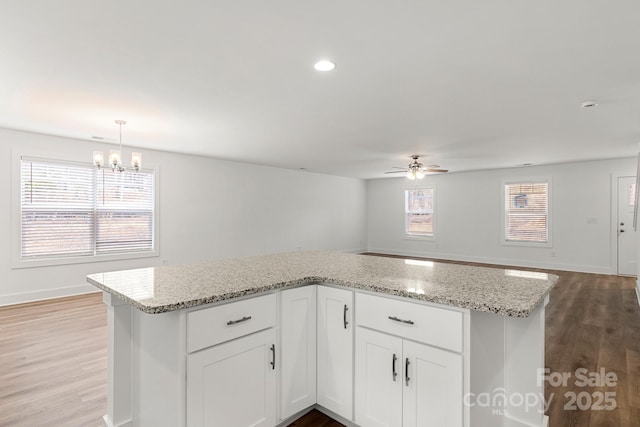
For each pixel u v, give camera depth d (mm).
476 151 5621
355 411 1909
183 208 6090
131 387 1913
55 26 1930
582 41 2084
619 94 2975
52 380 2533
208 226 6434
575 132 4324
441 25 1919
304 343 2031
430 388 1616
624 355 3002
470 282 1912
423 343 1639
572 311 4273
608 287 5520
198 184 6281
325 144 5113
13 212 4445
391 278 2008
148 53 2258
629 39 2055
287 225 7898
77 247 4992
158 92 2957
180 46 2164
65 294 4871
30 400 2270
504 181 7707
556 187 7082
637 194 4898
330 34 2023
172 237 5949
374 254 9469
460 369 1523
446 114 3584
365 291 1871
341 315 1975
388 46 2162
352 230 9625
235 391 1694
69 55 2285
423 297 1624
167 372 1603
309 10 1779
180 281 1931
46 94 3014
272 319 1861
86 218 5070
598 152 5703
